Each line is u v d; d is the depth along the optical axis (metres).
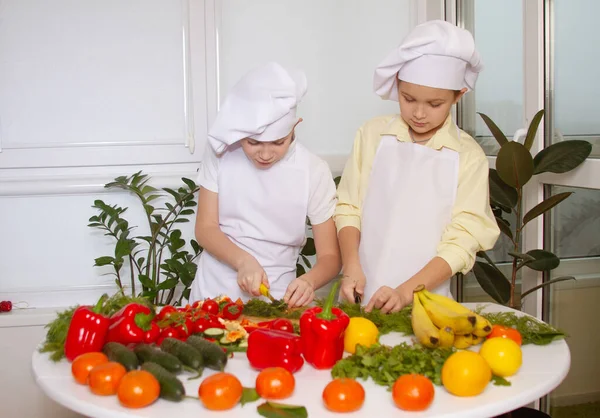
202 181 1.93
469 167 1.73
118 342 1.28
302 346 1.23
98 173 2.55
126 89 2.55
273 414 1.02
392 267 1.76
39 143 2.52
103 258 2.33
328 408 1.04
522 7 2.15
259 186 1.88
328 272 1.78
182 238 2.60
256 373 1.20
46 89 2.51
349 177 1.91
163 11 2.53
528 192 2.12
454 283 2.61
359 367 1.16
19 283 2.54
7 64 2.49
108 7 2.51
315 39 2.65
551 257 1.91
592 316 1.90
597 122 1.87
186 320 1.33
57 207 2.53
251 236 1.91
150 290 2.37
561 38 1.99
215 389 1.04
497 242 2.35
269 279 1.92
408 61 1.66
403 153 1.80
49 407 2.47
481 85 2.43
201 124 2.58
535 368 1.21
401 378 1.05
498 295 2.05
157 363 1.16
